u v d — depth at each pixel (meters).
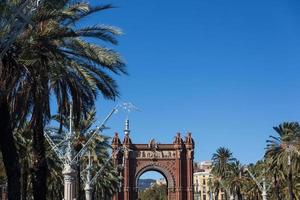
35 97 25.16
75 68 26.56
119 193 130.62
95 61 26.75
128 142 132.38
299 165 75.44
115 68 27.66
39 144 26.91
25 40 23.81
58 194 76.12
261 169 105.94
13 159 23.44
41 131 26.83
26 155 47.88
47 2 23.33
